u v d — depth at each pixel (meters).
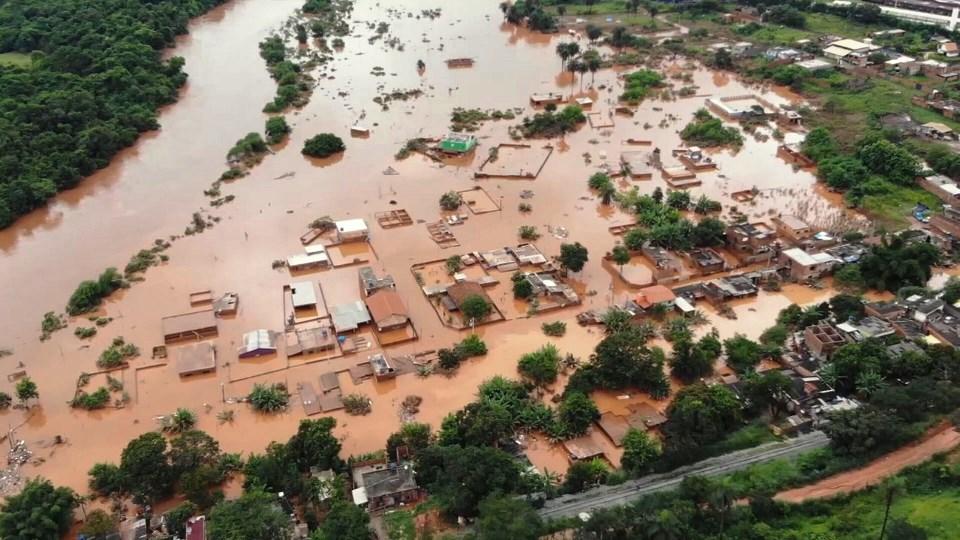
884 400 87.94
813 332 104.50
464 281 123.25
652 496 76.50
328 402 100.12
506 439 90.44
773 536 74.50
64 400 100.94
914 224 137.50
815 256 125.81
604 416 95.56
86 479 88.44
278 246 135.50
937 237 129.75
